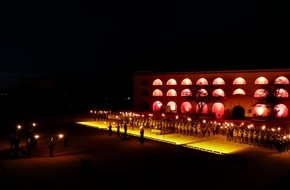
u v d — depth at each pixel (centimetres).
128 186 2242
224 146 3766
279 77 5578
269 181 2372
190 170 2684
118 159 3105
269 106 5275
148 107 7275
